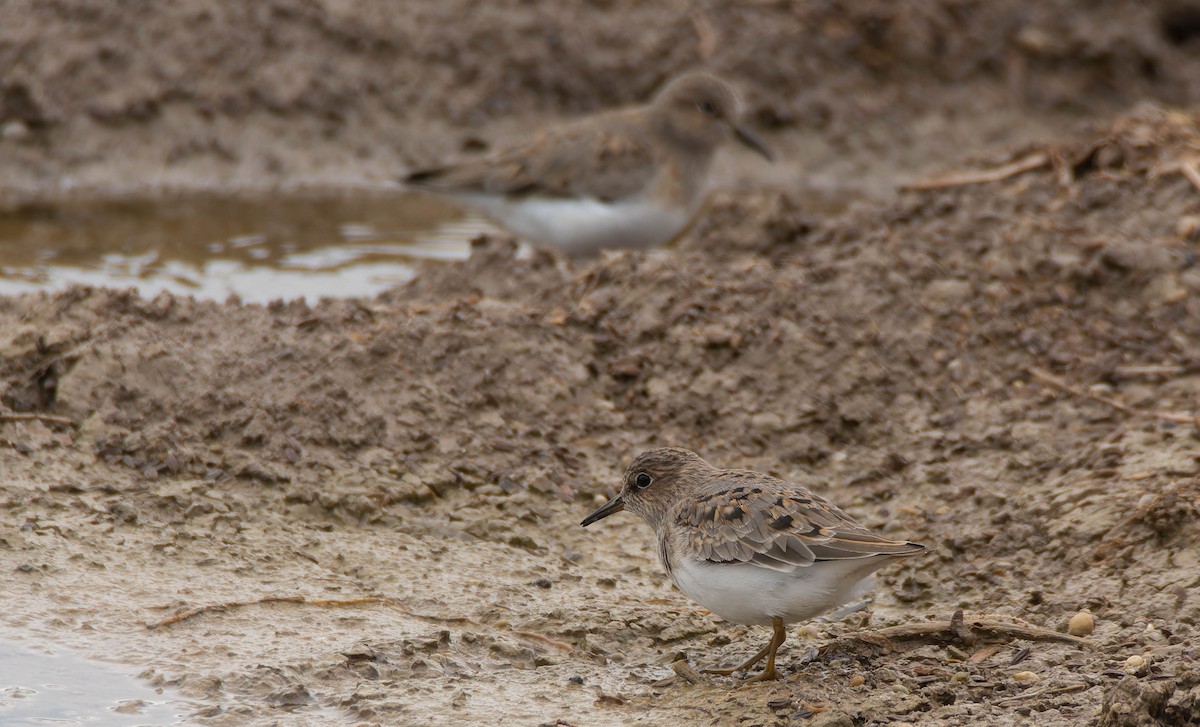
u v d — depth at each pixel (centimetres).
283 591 1012
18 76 2123
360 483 1153
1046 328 1388
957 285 1435
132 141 2142
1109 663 902
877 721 845
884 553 851
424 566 1067
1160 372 1320
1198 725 806
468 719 859
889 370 1327
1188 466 1127
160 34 2212
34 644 919
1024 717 841
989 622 959
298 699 873
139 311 1310
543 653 952
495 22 2338
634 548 1127
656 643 980
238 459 1161
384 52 2292
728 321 1362
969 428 1262
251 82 2214
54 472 1130
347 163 2195
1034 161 1697
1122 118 1744
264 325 1309
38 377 1226
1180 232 1487
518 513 1150
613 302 1397
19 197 2023
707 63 2358
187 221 1927
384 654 929
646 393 1308
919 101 2405
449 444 1208
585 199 1648
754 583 882
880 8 2427
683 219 1698
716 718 858
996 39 2473
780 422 1270
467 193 1688
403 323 1305
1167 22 2534
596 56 2350
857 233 1588
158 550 1055
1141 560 1019
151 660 910
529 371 1288
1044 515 1104
